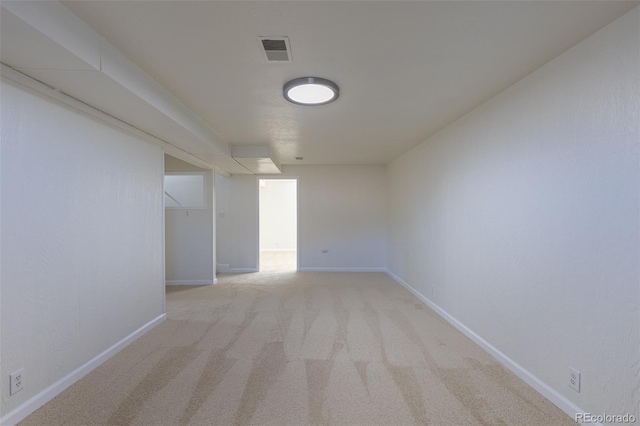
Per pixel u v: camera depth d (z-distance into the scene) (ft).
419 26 5.30
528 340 7.27
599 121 5.49
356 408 6.45
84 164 7.80
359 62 6.59
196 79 7.43
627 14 4.97
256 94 8.35
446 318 11.61
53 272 6.88
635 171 4.91
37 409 6.37
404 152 16.75
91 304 8.04
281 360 8.50
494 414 6.22
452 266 11.14
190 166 17.76
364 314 12.35
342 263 21.53
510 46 5.98
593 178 5.60
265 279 18.98
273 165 17.25
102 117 8.18
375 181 21.42
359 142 14.24
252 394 6.93
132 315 9.80
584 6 4.79
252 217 21.47
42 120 6.59
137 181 10.11
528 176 7.25
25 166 6.23
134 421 6.03
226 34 5.53
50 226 6.81
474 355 8.77
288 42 5.80
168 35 5.58
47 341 6.72
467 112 9.93
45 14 4.49
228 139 13.53
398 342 9.66
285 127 11.64
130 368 8.07
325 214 21.45
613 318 5.27
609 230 5.32
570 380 6.10
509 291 7.96
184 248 17.87
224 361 8.44
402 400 6.70
